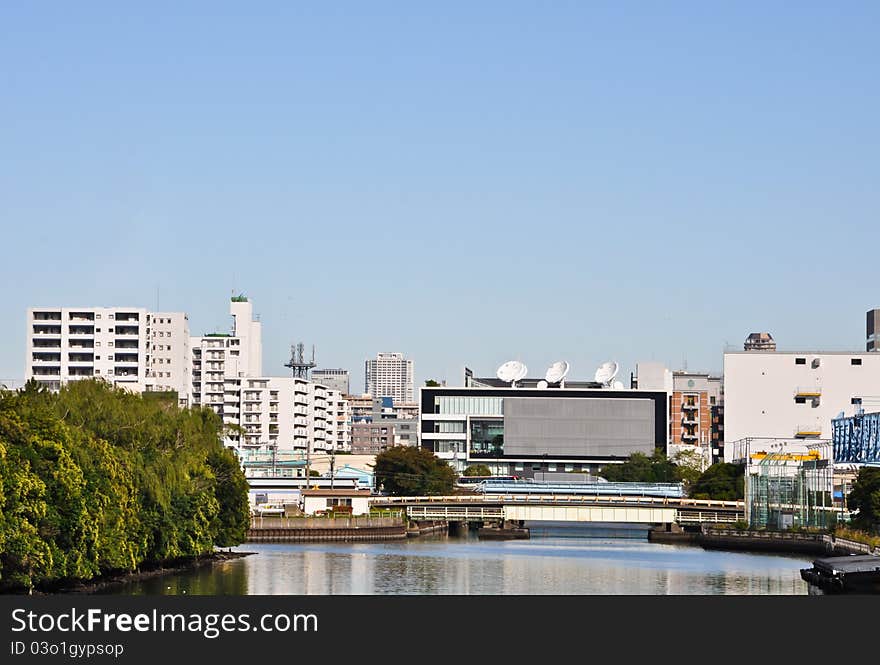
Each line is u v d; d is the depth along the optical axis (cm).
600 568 18450
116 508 13712
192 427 16962
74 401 14938
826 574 15412
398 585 15500
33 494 11875
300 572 17000
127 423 15400
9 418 12212
